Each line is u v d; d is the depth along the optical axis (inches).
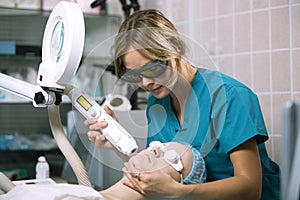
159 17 49.1
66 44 41.7
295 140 22.3
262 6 76.7
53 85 43.9
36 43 114.5
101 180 68.3
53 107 50.8
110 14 107.1
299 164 22.0
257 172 51.4
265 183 58.4
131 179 49.8
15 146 104.8
